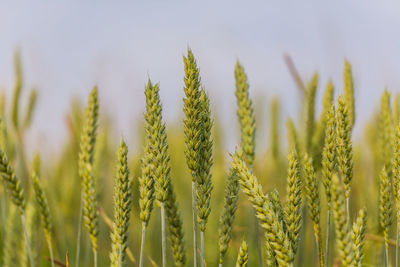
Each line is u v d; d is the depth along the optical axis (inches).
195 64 35.2
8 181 38.4
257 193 33.9
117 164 35.9
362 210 34.9
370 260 42.9
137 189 39.6
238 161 34.2
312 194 36.0
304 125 41.2
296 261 41.3
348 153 35.9
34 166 44.4
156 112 35.4
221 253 36.6
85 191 37.7
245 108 39.6
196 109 35.2
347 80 40.2
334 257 44.1
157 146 35.4
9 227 43.6
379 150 42.3
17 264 43.8
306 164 36.1
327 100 39.9
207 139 35.5
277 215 34.0
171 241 38.1
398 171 36.4
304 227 41.3
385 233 37.1
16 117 47.4
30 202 42.9
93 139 40.1
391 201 37.1
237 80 39.8
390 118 41.5
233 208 36.6
